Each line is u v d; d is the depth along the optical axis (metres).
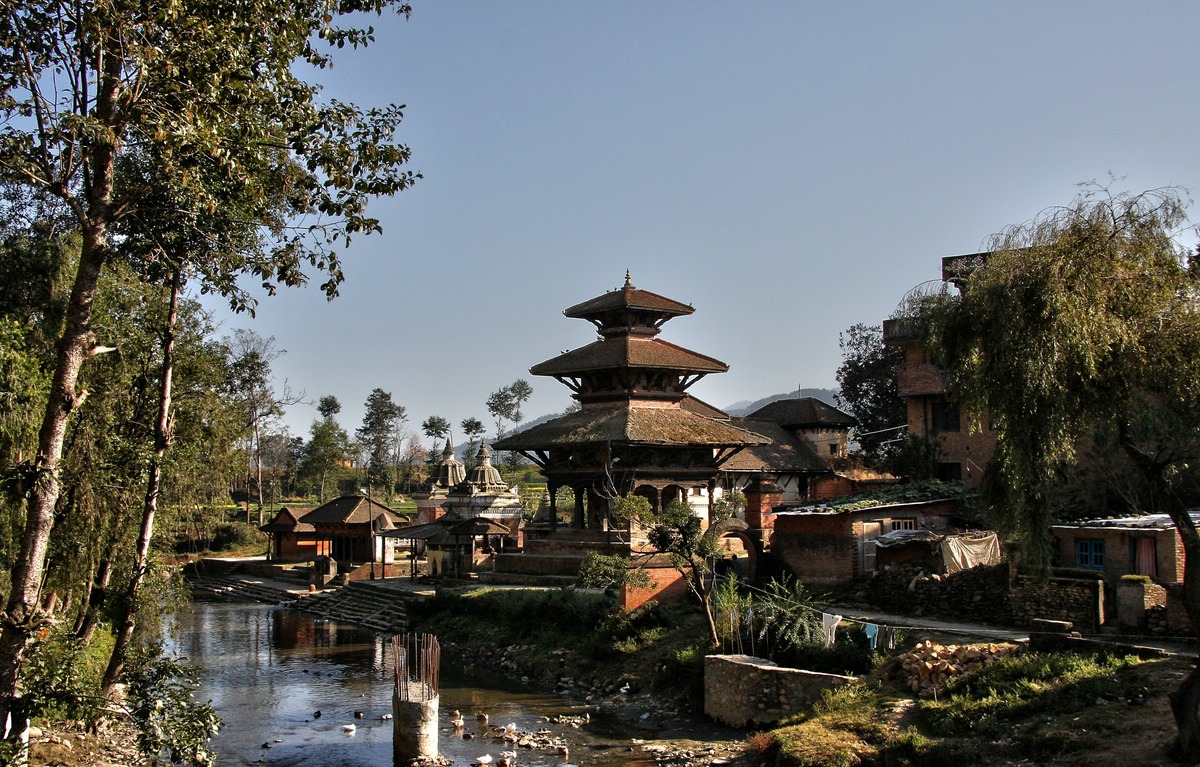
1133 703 23.34
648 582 41.12
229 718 35.06
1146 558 34.12
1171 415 21.08
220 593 76.31
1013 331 20.95
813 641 32.47
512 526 71.06
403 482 155.62
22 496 20.48
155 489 26.45
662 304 59.31
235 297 25.86
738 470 62.22
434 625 51.12
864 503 44.69
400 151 23.80
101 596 26.64
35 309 28.02
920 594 37.25
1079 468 42.25
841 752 24.41
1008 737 23.42
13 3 19.03
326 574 72.38
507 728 32.34
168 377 26.70
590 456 55.00
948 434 53.28
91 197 20.81
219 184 23.08
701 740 30.12
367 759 30.09
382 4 23.22
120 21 18.91
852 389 84.19
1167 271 21.03
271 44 21.48
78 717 22.81
